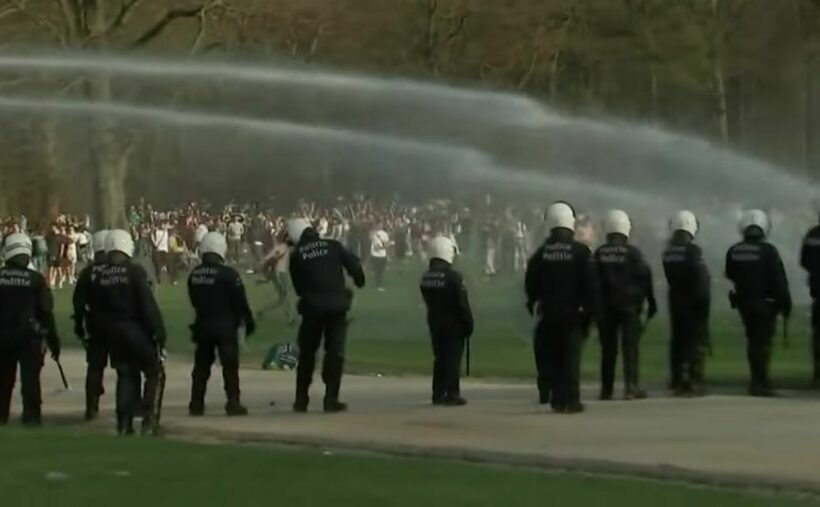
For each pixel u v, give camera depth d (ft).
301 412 226.17
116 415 215.51
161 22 549.54
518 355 320.70
